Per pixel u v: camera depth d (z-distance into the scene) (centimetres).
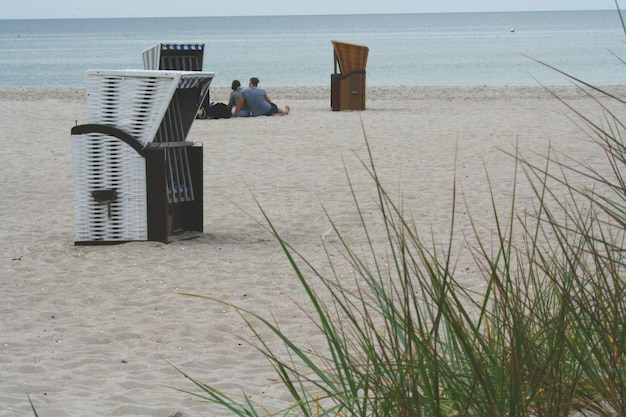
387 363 463
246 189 2020
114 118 1448
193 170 1544
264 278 1250
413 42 18675
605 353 457
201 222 1552
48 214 1759
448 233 1527
